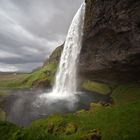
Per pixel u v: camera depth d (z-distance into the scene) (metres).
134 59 43.12
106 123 22.66
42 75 99.25
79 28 63.84
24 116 38.03
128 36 41.28
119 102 42.31
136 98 40.88
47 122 26.55
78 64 65.81
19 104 47.19
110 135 19.52
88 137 19.00
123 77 52.03
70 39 72.06
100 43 51.03
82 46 60.88
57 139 17.42
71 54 71.44
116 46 46.06
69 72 72.50
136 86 48.72
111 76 54.94
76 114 28.98
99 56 52.97
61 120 25.95
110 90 55.62
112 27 43.59
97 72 57.44
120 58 45.62
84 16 58.41
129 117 22.77
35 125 27.19
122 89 50.59
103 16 45.19
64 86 73.12
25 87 92.38
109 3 42.28
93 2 48.50
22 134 16.03
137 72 47.19
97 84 62.16
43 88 82.25
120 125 21.28
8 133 16.36
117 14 40.88
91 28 50.84
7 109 42.66
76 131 21.94
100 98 49.97
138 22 37.31
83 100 49.06
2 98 53.00
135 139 18.02
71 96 55.88
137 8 36.41
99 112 27.00
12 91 73.50
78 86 66.81
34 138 16.11
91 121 24.16
